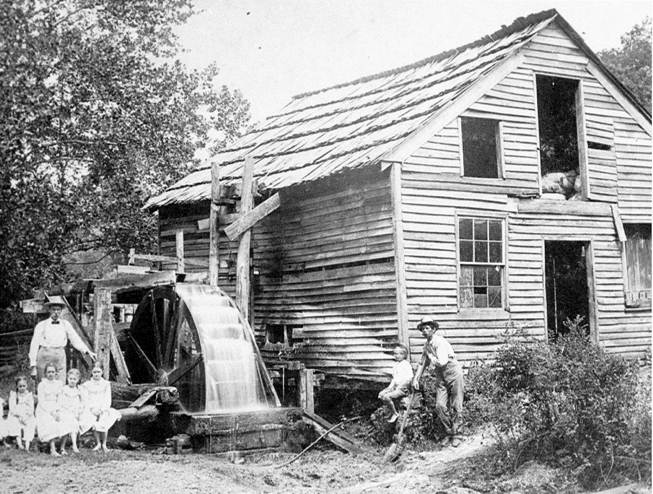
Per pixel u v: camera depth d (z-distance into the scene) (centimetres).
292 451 1307
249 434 1275
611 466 872
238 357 1423
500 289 1519
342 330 1529
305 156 1670
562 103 1830
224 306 1487
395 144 1399
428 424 1253
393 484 991
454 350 1433
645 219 1730
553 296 1844
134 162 2269
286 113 2195
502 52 1573
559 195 1653
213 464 1112
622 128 1727
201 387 1355
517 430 1010
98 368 1184
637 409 917
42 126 1995
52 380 1124
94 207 2253
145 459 1130
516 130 1570
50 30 1903
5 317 2020
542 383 961
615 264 1678
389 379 1409
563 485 873
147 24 2202
